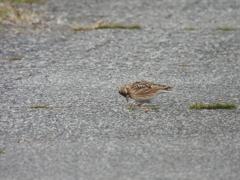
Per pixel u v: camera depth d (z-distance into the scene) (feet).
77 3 139.64
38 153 48.96
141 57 91.91
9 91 72.79
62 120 59.52
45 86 75.25
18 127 57.47
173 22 120.16
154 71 83.71
